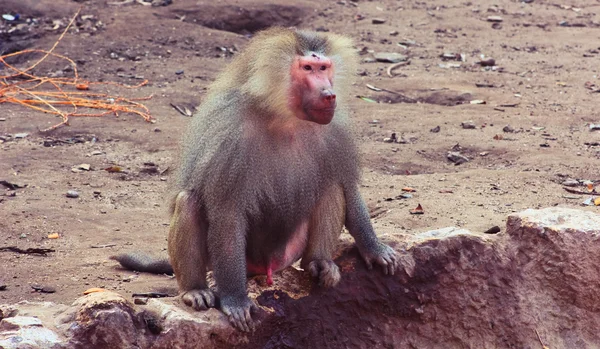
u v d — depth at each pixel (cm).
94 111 1764
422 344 884
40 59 2091
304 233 838
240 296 768
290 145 782
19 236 1101
